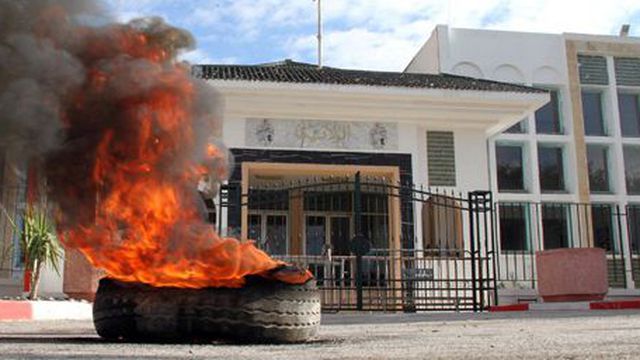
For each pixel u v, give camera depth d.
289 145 14.87
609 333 4.52
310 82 14.78
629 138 22.52
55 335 4.73
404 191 13.84
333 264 13.66
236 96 14.62
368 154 15.10
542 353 2.95
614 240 21.34
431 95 15.09
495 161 21.11
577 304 11.16
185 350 2.98
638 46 23.02
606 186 22.36
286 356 2.70
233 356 2.67
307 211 16.06
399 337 4.31
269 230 16.14
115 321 3.57
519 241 20.78
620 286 20.34
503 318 8.02
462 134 15.85
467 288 12.88
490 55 21.92
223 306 3.47
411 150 15.30
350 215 15.47
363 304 12.52
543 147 22.08
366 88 14.77
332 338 4.16
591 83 22.62
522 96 15.50
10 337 4.35
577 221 20.22
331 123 15.14
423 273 13.78
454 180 15.57
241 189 13.72
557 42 22.48
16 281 10.72
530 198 21.08
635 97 23.22
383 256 14.36
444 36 21.72
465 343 3.65
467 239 15.17
